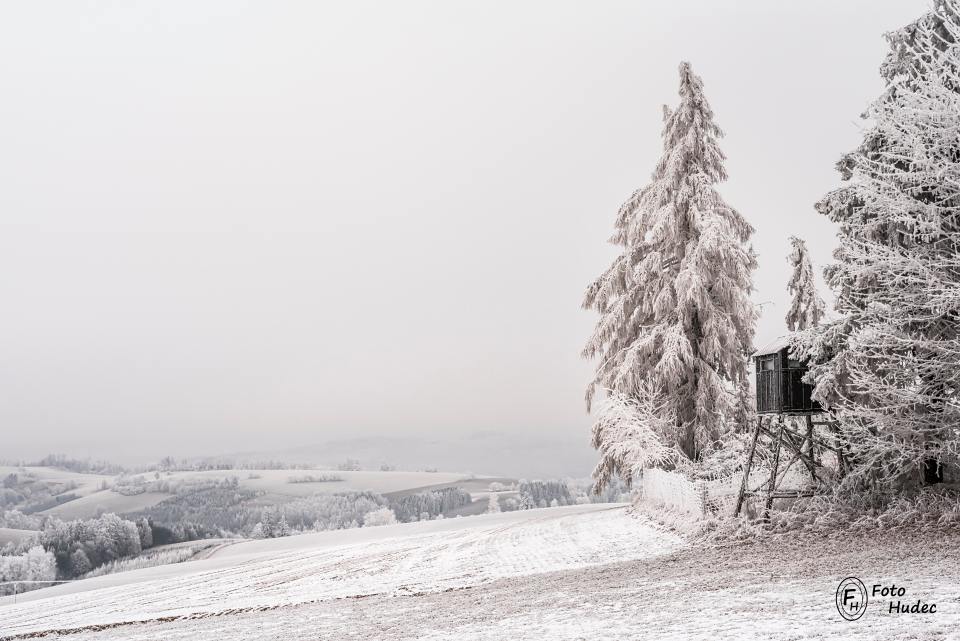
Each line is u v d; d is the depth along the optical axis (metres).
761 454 24.39
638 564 18.08
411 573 22.33
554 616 11.91
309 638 12.65
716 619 9.78
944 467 19.11
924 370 16.98
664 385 30.09
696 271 28.36
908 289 17.33
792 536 18.53
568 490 175.88
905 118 16.38
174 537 109.75
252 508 171.62
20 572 88.00
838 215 19.58
